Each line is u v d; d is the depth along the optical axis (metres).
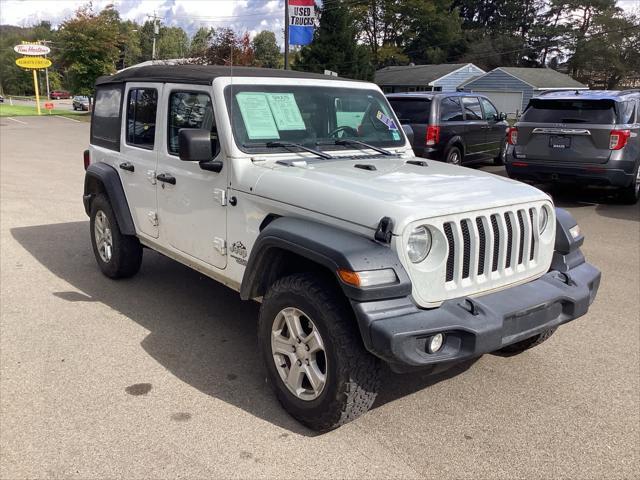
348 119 4.54
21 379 3.82
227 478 2.89
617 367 4.21
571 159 9.70
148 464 2.98
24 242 7.28
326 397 3.12
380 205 3.03
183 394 3.68
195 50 18.62
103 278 5.91
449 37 64.06
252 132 3.95
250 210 3.73
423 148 11.46
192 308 5.15
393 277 2.88
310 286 3.16
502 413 3.56
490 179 3.78
